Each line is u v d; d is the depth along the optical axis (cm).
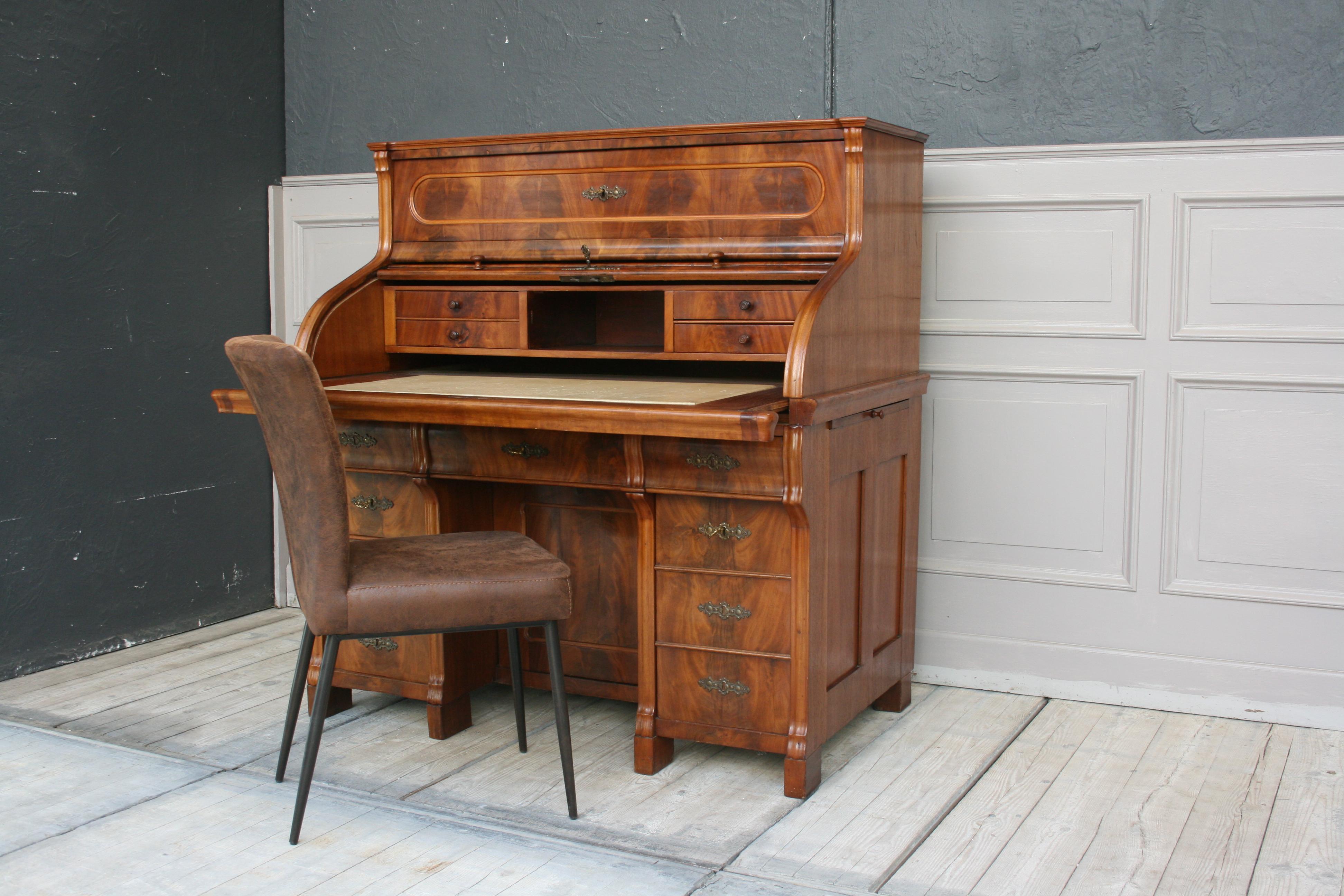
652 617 249
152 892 200
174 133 348
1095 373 294
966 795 242
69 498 326
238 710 294
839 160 250
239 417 378
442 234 292
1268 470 282
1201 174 280
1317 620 281
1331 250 272
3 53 301
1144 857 214
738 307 258
